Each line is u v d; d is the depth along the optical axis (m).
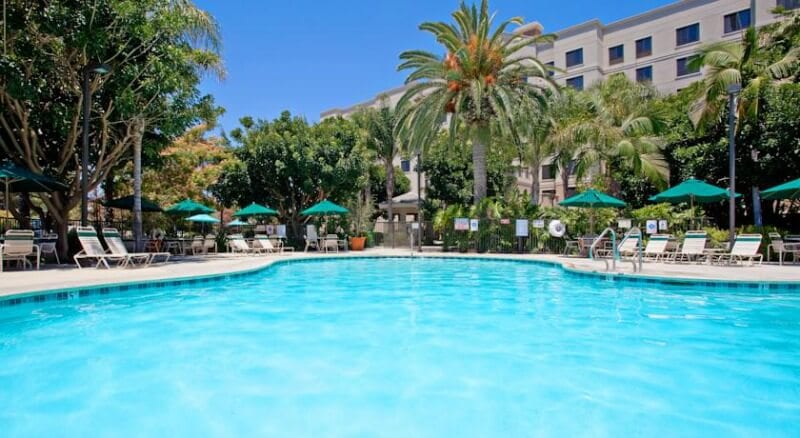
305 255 19.05
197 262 14.56
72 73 13.08
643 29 35.69
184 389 4.01
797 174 16.72
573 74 38.12
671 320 6.76
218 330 6.25
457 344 5.50
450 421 3.35
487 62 18.72
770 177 17.19
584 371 4.48
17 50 11.65
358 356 5.02
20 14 11.19
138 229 14.64
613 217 18.05
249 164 23.73
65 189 14.36
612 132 19.91
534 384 4.12
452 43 19.14
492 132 19.47
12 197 16.30
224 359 4.91
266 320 6.91
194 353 5.13
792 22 18.00
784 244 12.62
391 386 4.08
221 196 24.81
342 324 6.62
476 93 17.25
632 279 10.02
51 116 13.34
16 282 8.59
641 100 22.95
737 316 6.98
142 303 8.25
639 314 7.21
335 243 21.84
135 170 14.66
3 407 3.62
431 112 19.23
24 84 11.54
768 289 8.94
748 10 31.17
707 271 10.83
